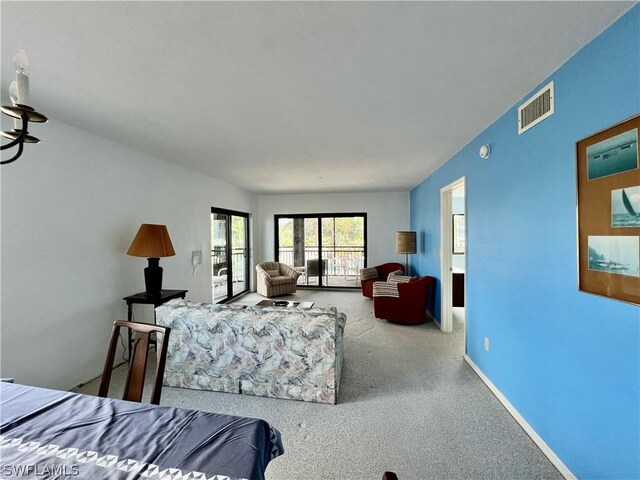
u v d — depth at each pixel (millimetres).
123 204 3361
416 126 2756
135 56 1660
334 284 7617
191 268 4699
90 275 2963
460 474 1724
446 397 2537
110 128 2824
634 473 1292
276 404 2436
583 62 1558
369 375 2947
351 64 1742
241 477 866
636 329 1267
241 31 1447
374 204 7309
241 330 2553
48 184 2572
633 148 1265
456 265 6859
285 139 3141
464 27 1419
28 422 1111
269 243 7723
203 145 3357
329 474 1736
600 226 1442
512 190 2295
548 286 1857
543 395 1907
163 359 1456
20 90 1041
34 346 2473
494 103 2260
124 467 894
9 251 2309
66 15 1321
